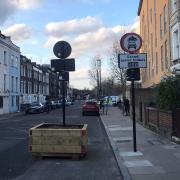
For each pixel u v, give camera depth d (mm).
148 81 46219
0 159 13578
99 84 83312
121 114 47500
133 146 15273
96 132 24922
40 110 58375
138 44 14219
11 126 29766
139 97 30484
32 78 84875
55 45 14969
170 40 30250
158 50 37469
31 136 13570
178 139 16016
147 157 13156
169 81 18141
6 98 61219
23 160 13367
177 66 26578
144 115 26844
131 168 11305
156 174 10367
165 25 33125
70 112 60031
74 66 14953
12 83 65625
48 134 13516
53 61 14984
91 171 11430
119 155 13797
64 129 13562
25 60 77438
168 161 12281
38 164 12578
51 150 13492
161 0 35188
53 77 121375
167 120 17938
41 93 99875
